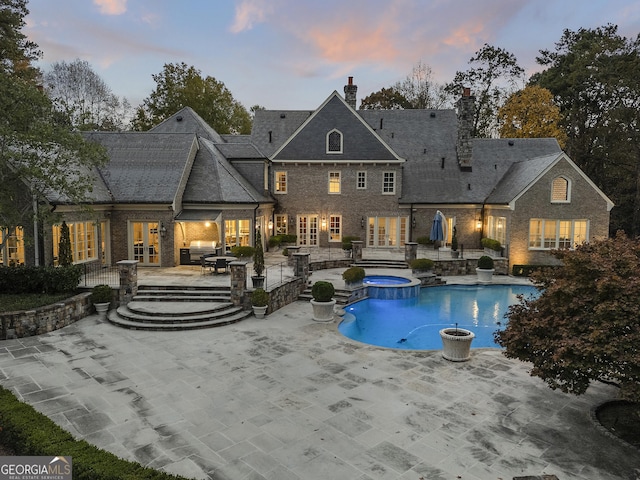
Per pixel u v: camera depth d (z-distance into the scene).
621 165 40.03
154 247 22.61
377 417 8.41
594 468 6.77
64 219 18.39
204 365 11.16
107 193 22.00
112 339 13.23
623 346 6.70
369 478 6.47
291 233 31.23
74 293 16.19
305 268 19.94
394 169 30.50
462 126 31.55
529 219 25.34
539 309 8.70
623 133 38.50
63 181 15.07
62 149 16.25
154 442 7.45
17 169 14.69
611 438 7.58
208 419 8.30
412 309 18.81
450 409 8.79
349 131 30.53
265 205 28.36
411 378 10.41
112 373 10.56
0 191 14.55
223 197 23.58
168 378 10.29
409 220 30.80
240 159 29.08
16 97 14.66
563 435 7.79
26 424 6.69
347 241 29.20
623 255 7.79
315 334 13.95
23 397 9.16
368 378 10.39
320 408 8.78
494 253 26.78
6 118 14.59
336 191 31.03
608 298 7.49
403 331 15.73
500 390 9.74
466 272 25.77
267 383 10.05
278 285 17.66
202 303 16.33
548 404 9.05
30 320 13.42
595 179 43.16
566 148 43.50
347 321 16.41
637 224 38.31
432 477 6.50
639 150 38.03
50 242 18.17
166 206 21.98
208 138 31.09
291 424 8.12
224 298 16.61
